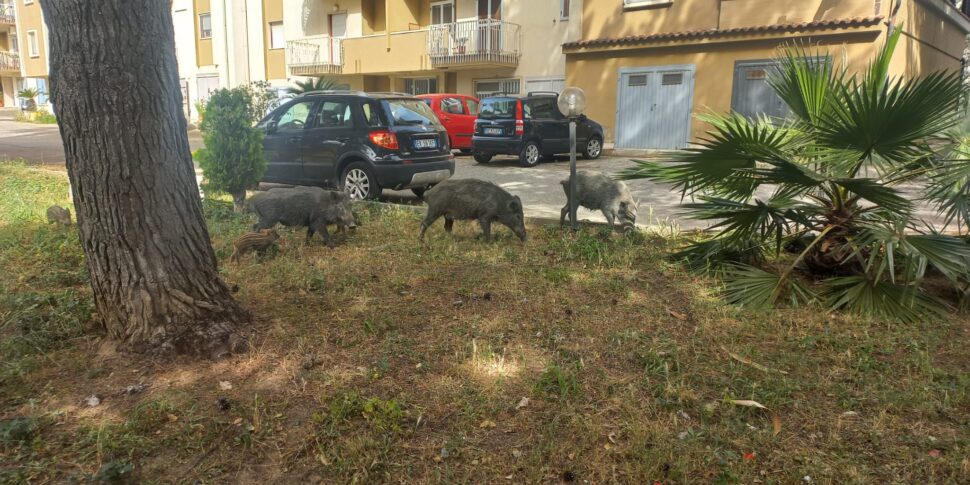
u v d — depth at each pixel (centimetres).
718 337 443
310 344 420
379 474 290
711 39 1650
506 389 368
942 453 306
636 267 618
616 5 1831
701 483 287
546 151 1644
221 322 415
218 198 1025
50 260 614
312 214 664
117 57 366
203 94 3322
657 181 588
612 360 407
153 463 297
